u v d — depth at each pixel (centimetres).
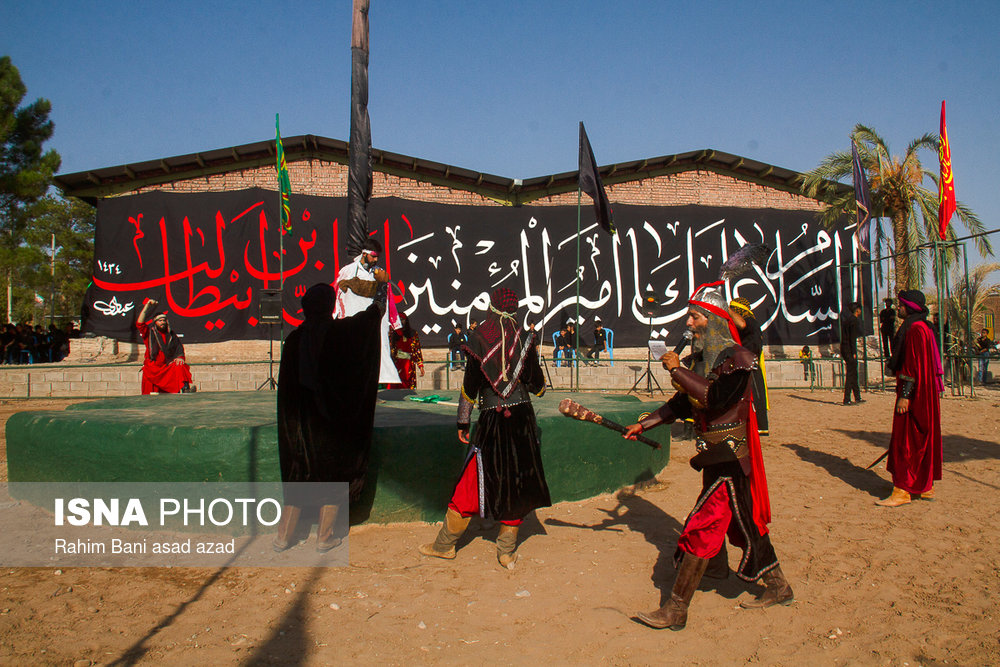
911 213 1817
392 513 465
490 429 400
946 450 770
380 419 509
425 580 378
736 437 331
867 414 1123
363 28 683
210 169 1952
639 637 315
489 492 393
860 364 1766
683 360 521
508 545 399
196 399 672
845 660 296
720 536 322
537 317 1942
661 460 653
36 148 2069
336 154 1994
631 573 395
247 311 1847
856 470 668
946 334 1478
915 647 307
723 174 2148
